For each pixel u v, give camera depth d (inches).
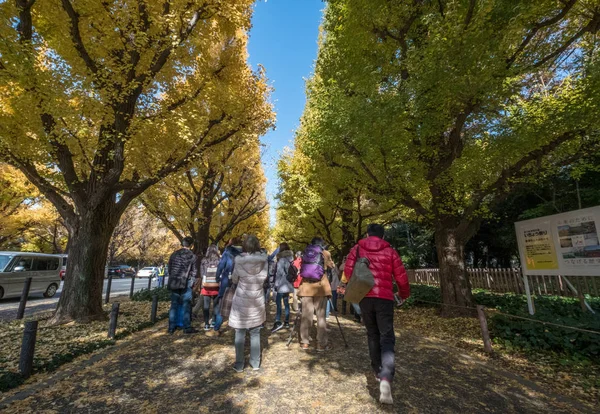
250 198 639.1
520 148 258.5
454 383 135.9
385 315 119.5
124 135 264.4
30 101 219.6
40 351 177.2
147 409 112.3
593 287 398.0
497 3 194.4
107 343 201.8
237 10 299.3
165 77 309.7
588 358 167.9
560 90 325.7
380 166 293.4
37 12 249.0
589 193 469.1
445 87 211.0
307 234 754.8
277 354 173.9
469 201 315.3
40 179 273.7
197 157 330.3
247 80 386.3
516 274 501.0
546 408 116.3
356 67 313.1
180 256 230.5
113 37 254.7
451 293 311.6
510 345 196.2
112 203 286.7
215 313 223.8
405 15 268.5
